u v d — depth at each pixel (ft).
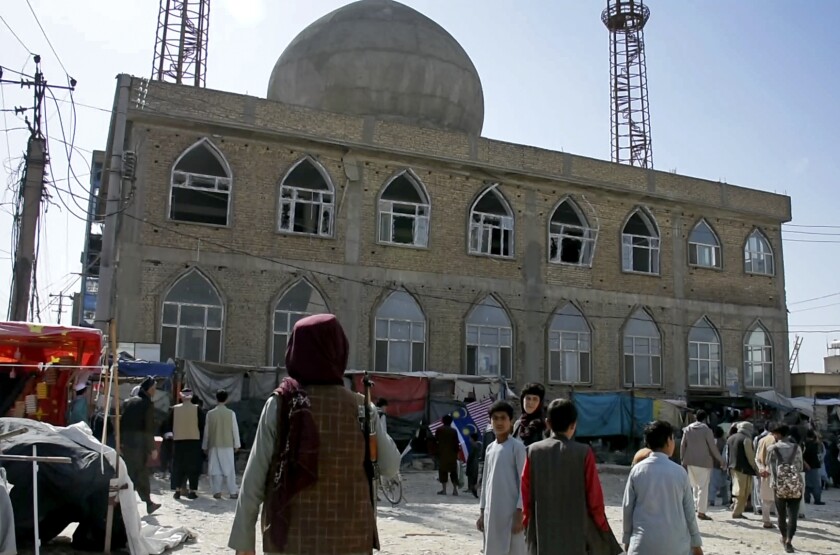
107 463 28.99
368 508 12.24
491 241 94.68
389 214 89.40
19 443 27.99
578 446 19.30
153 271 77.87
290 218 84.99
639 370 101.04
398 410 74.74
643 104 132.26
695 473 47.88
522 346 93.76
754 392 108.68
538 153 98.07
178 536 31.91
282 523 11.64
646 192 103.86
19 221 66.08
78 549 28.96
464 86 102.06
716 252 109.81
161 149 79.92
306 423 11.85
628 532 19.99
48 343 47.09
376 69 96.63
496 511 21.58
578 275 98.73
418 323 88.89
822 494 69.46
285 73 101.35
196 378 67.41
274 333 82.17
